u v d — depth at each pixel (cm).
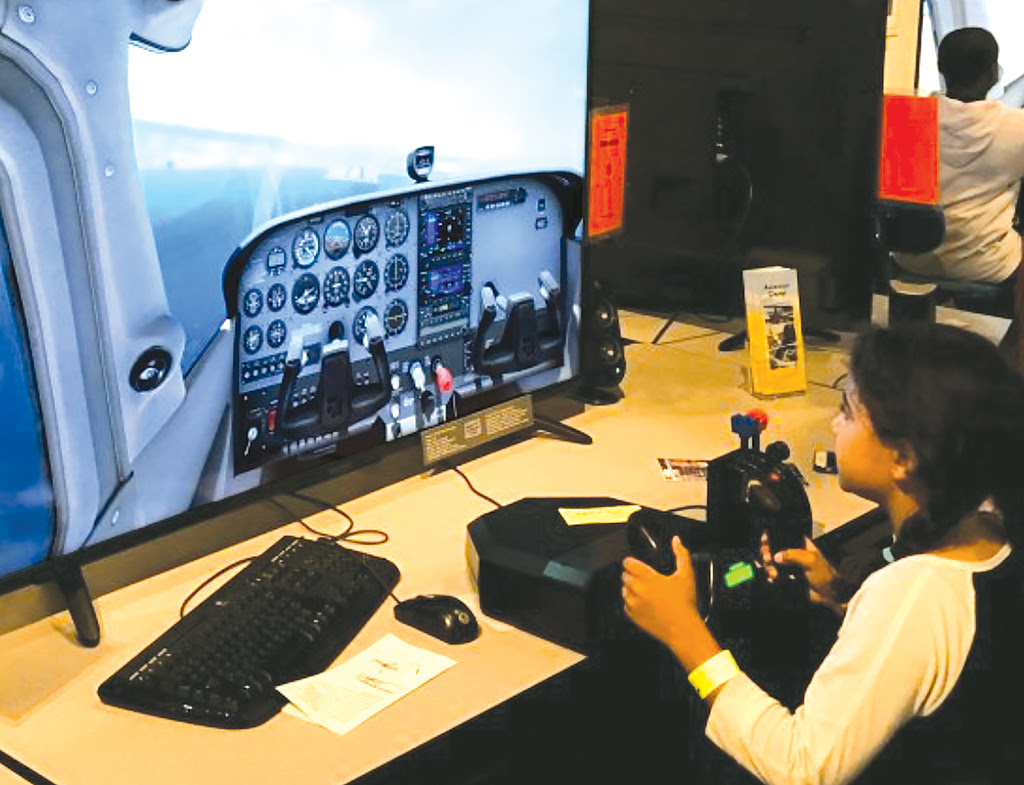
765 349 254
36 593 185
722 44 273
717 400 255
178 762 148
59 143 162
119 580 188
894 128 273
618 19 279
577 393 256
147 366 177
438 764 156
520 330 230
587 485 218
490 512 193
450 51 206
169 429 182
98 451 174
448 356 220
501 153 218
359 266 202
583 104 231
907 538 158
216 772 147
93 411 172
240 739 153
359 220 200
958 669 147
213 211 181
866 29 261
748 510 186
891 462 158
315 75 189
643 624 166
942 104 388
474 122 213
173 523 185
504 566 176
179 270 178
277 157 187
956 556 152
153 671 161
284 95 186
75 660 169
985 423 149
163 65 171
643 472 223
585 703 179
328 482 220
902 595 148
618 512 190
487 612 180
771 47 270
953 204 384
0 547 166
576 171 233
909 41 496
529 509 192
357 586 182
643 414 249
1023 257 297
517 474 223
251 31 180
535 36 218
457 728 156
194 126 176
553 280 235
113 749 151
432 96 205
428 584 187
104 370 173
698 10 272
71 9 160
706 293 295
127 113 168
